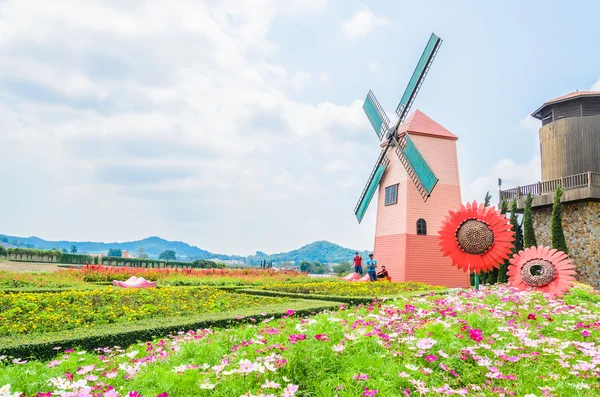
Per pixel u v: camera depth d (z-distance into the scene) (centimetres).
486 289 1356
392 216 2781
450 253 1495
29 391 496
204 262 5400
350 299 1315
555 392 502
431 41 2567
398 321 726
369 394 451
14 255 5197
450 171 2764
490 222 1456
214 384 454
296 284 1897
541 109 2848
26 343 695
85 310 1016
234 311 1023
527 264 1416
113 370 589
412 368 510
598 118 2592
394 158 2848
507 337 692
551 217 2522
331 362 535
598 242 2259
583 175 2300
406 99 2716
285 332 676
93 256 4950
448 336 641
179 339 757
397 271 2627
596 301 1248
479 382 539
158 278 2119
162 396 421
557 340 672
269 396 421
